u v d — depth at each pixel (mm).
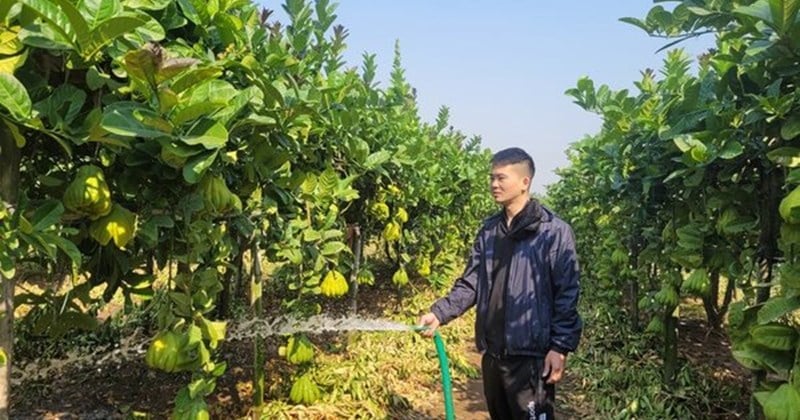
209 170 2205
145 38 1873
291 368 4977
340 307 7457
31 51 1675
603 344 6375
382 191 6066
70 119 1665
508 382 3000
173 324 2295
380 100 5766
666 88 4281
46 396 4336
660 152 4230
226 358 5168
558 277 2908
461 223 11141
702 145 2850
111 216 1918
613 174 5188
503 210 3146
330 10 4383
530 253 2945
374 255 11680
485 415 4934
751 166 3123
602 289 7809
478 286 3186
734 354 2070
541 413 2965
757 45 2141
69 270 2326
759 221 3059
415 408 4887
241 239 3578
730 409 4523
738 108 2967
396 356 5840
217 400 4266
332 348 5586
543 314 2920
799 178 1896
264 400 4305
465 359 6355
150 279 2436
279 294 7797
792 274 1915
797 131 2297
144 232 2090
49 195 2088
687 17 2615
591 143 7277
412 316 7457
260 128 2533
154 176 2137
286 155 2738
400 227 7207
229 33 2580
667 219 4766
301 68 3748
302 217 3971
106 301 2412
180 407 2365
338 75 4422
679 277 4516
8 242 1548
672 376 4797
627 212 5605
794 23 2029
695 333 6906
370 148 5566
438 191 8055
